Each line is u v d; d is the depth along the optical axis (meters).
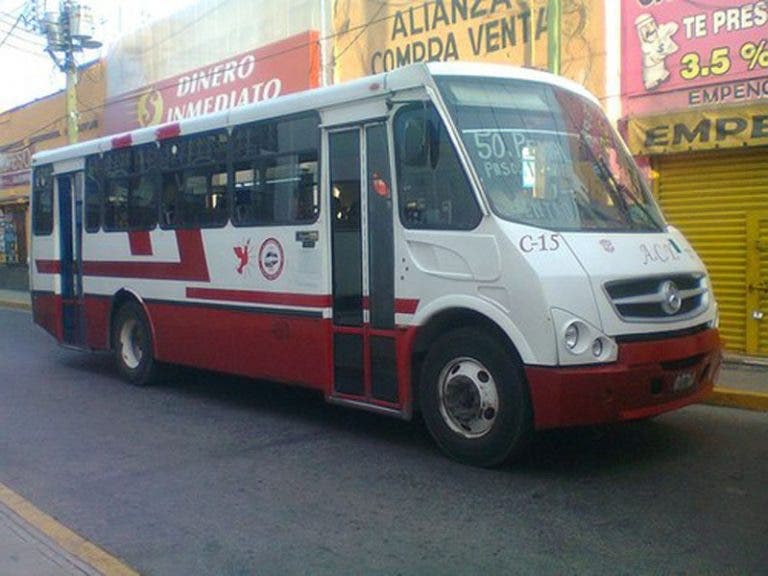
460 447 6.73
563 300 6.09
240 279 8.78
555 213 6.66
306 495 6.20
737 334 10.69
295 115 8.08
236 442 7.77
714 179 10.70
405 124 7.05
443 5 13.64
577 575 4.68
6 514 5.74
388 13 14.68
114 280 10.81
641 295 6.40
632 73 11.24
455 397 6.76
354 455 7.21
